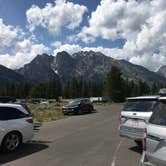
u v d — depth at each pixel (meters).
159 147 5.35
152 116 5.87
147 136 5.74
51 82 166.25
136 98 10.73
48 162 9.07
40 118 27.03
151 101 10.21
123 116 10.91
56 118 27.97
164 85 158.12
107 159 9.32
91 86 155.75
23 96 173.50
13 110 11.38
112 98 88.44
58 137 14.48
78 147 11.57
